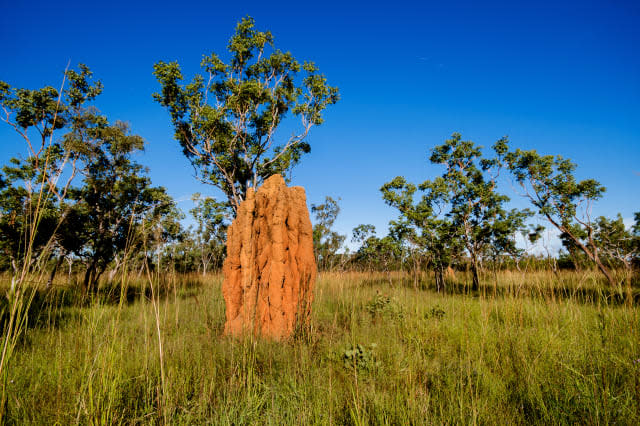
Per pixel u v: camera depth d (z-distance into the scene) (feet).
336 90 62.28
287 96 61.52
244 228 22.45
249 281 21.33
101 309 12.69
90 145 40.91
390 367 14.99
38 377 12.59
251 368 13.83
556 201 48.37
